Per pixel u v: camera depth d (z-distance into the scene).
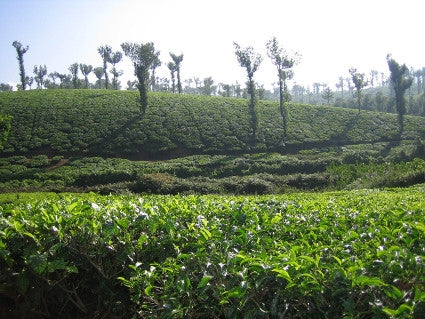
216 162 29.66
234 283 2.98
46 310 3.86
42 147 34.12
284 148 36.72
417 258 2.99
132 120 40.91
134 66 43.03
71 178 24.75
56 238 3.83
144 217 4.19
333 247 3.70
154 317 3.22
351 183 21.11
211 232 3.96
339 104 78.94
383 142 39.44
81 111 43.47
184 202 5.79
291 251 3.20
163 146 35.28
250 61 38.75
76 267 3.78
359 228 4.63
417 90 121.94
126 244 3.86
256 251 3.58
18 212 4.47
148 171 26.19
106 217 4.30
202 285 2.91
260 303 2.92
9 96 50.09
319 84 140.88
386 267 2.95
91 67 77.31
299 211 5.80
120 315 3.88
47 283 3.74
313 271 2.97
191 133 38.38
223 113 45.00
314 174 23.36
